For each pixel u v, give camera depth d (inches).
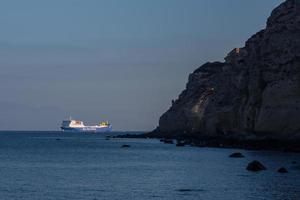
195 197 2349.9
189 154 5413.4
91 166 4065.0
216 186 2691.9
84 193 2504.9
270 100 6186.0
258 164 3444.9
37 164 4239.7
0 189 2630.4
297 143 5541.3
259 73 6722.4
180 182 2898.6
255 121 6510.8
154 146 7564.0
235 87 7657.5
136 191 2559.1
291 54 6220.5
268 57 6604.3
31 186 2748.5
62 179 3088.1
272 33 6594.5
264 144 5807.1
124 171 3614.7
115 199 2327.8
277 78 6318.9
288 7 6520.7
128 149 6840.6
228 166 3818.9
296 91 5974.4
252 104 6688.0
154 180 3016.7
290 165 3678.6
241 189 2559.1
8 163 4318.4
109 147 7534.5
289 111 5949.8
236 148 6210.6
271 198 2284.7
